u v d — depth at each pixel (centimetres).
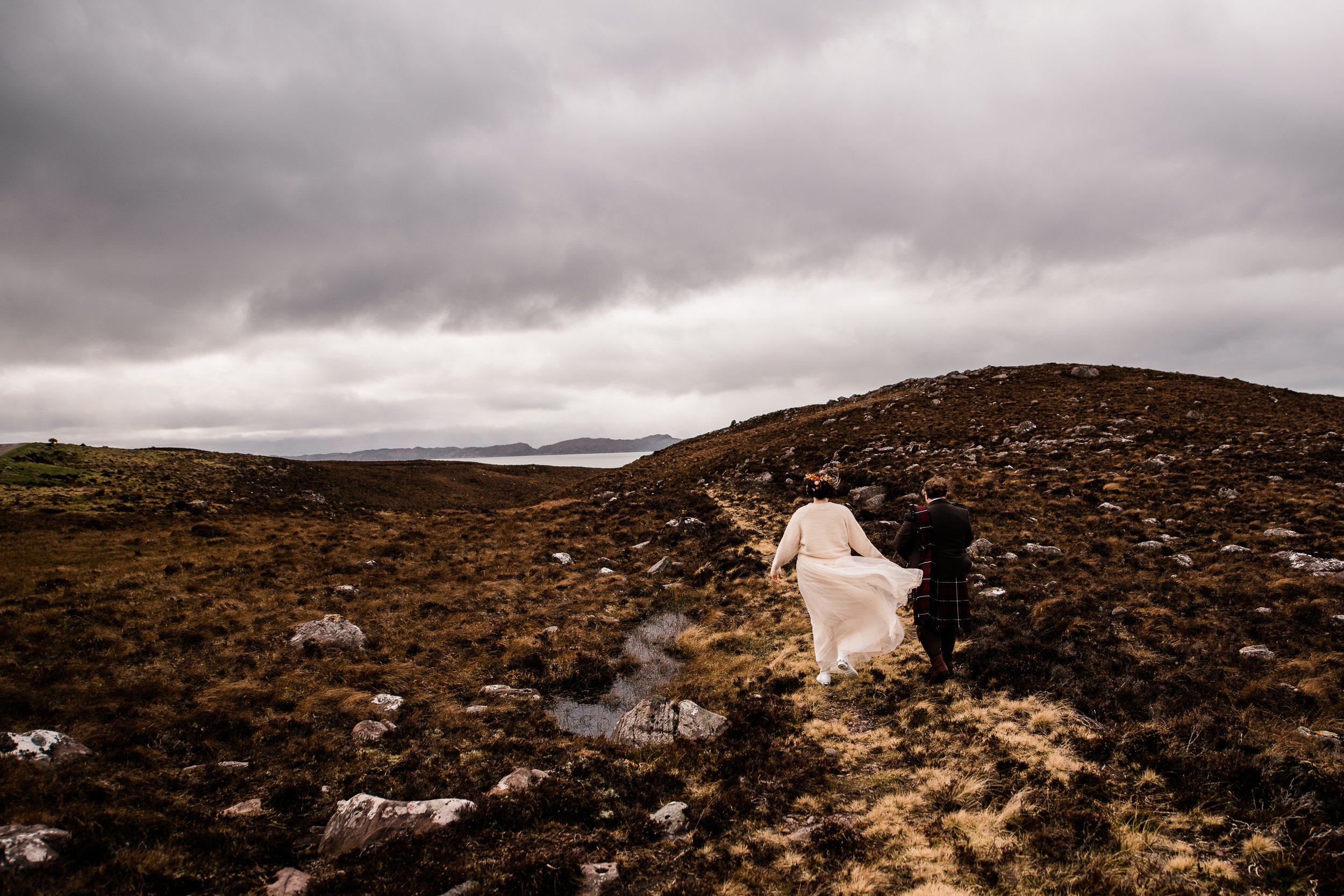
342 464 8612
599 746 738
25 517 2067
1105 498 1841
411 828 525
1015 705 745
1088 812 518
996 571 1282
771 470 3472
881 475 2566
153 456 5062
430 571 1630
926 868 477
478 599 1395
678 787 632
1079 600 1055
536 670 1035
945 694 794
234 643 1054
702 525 2142
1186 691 720
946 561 820
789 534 855
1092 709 711
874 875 469
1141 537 1445
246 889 458
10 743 624
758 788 617
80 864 457
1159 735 638
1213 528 1455
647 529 2188
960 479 2253
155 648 1002
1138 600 1062
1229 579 1129
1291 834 471
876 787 617
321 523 2344
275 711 817
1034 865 470
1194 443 2575
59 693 809
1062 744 646
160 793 593
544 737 774
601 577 1599
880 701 806
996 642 915
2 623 1037
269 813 580
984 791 575
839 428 4603
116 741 691
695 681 959
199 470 4909
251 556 1669
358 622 1211
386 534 2116
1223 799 529
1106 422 3241
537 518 2550
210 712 790
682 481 3872
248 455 6762
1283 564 1181
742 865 491
